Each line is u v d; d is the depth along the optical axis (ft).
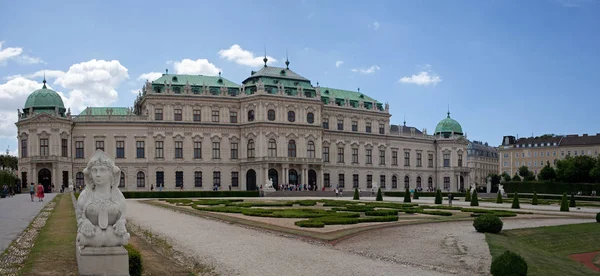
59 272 69.41
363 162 505.66
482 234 131.13
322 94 503.61
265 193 382.42
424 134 559.38
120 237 67.00
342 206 226.38
